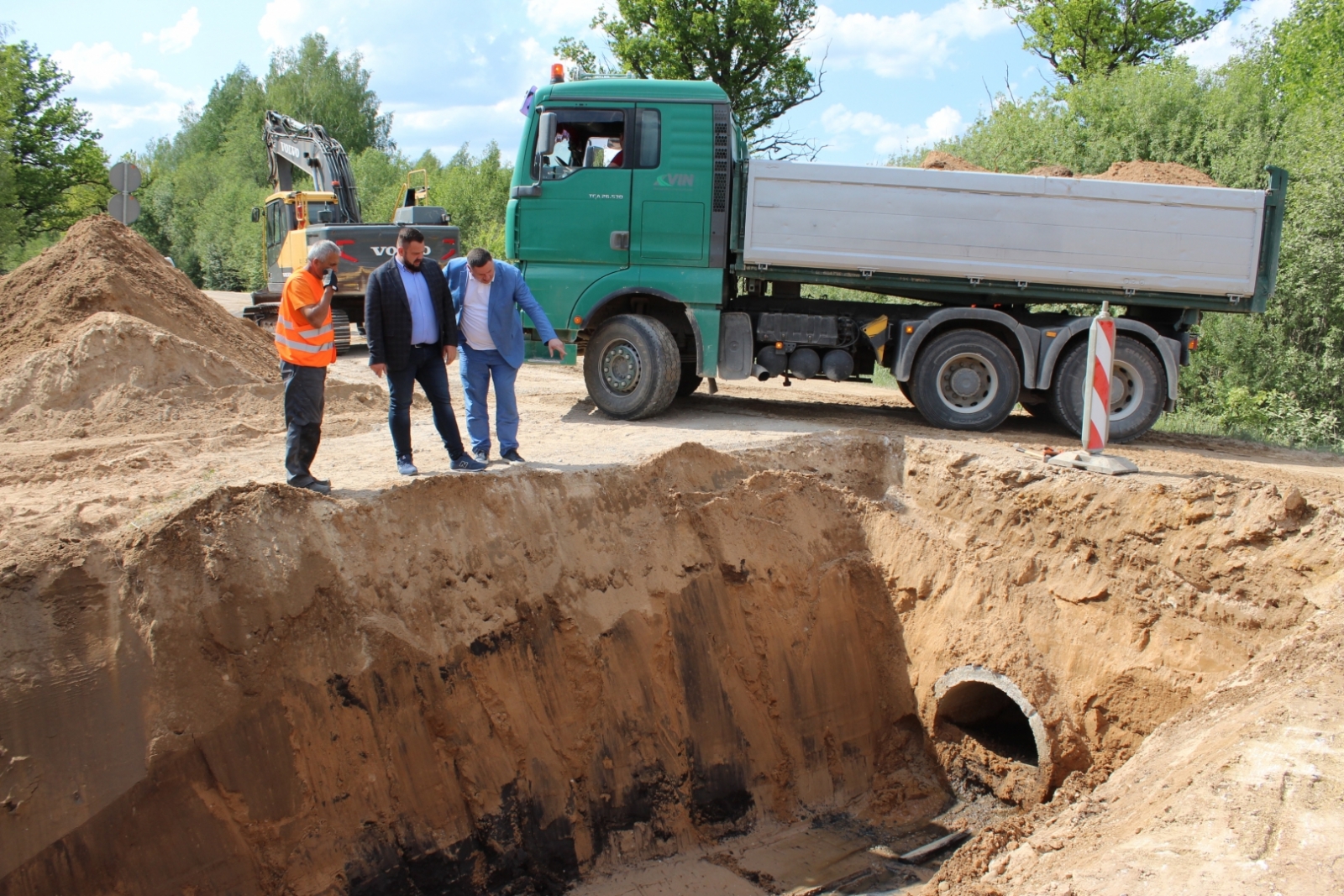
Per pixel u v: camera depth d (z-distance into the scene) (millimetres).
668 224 9703
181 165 61844
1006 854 5453
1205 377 14281
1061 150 17938
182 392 9234
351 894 5758
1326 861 3775
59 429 8609
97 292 10117
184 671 5348
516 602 6734
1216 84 17609
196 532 5566
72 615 5223
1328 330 13250
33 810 4871
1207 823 4152
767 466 8539
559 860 6633
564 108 9695
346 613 5984
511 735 6535
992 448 8844
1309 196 13156
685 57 21609
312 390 6305
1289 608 6512
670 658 7422
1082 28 22859
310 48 61281
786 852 7258
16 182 32500
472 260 7324
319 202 17766
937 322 9766
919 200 9383
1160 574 7156
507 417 7719
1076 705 7254
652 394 9875
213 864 5320
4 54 30469
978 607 7785
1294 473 8727
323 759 5766
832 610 8281
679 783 7250
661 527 7641
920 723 8102
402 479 6867
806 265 9625
